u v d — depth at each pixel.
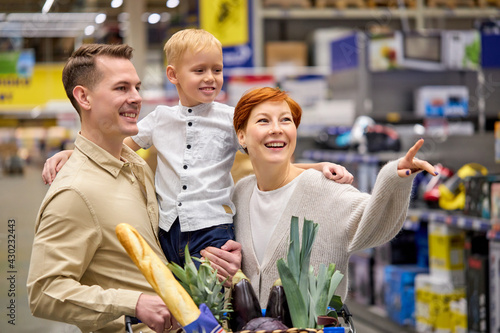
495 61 6.94
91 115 1.93
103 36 11.10
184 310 1.44
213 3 7.35
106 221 1.89
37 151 16.83
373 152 5.77
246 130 1.95
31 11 11.16
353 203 1.86
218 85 2.16
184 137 2.16
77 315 1.74
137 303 1.69
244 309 1.60
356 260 5.88
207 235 2.03
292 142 1.93
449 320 4.52
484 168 4.81
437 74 7.39
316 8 9.73
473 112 7.18
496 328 4.14
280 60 9.60
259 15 9.64
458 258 4.58
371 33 7.13
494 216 4.08
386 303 5.25
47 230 1.83
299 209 1.95
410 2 9.79
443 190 4.77
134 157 2.08
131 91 1.93
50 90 10.63
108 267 1.91
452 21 10.41
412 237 5.32
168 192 2.13
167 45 2.18
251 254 1.99
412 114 7.04
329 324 1.50
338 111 6.82
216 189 2.11
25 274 4.95
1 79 10.51
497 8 9.95
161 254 2.02
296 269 1.56
